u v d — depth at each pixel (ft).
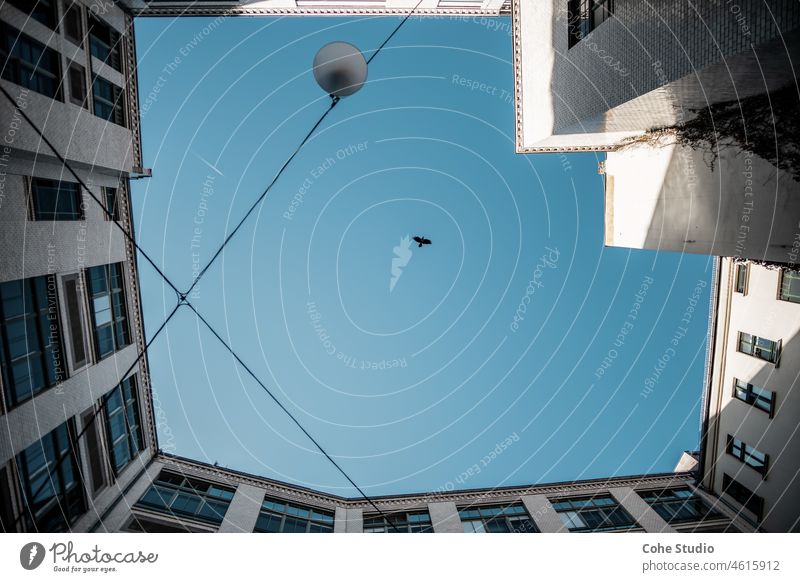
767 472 49.24
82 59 42.04
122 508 47.65
